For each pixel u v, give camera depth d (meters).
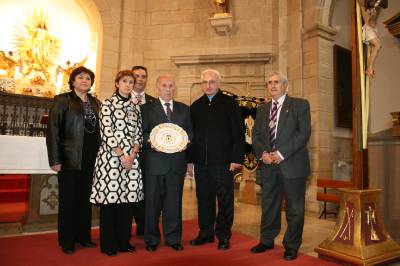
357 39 3.30
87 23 8.76
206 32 8.18
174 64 8.25
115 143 2.95
